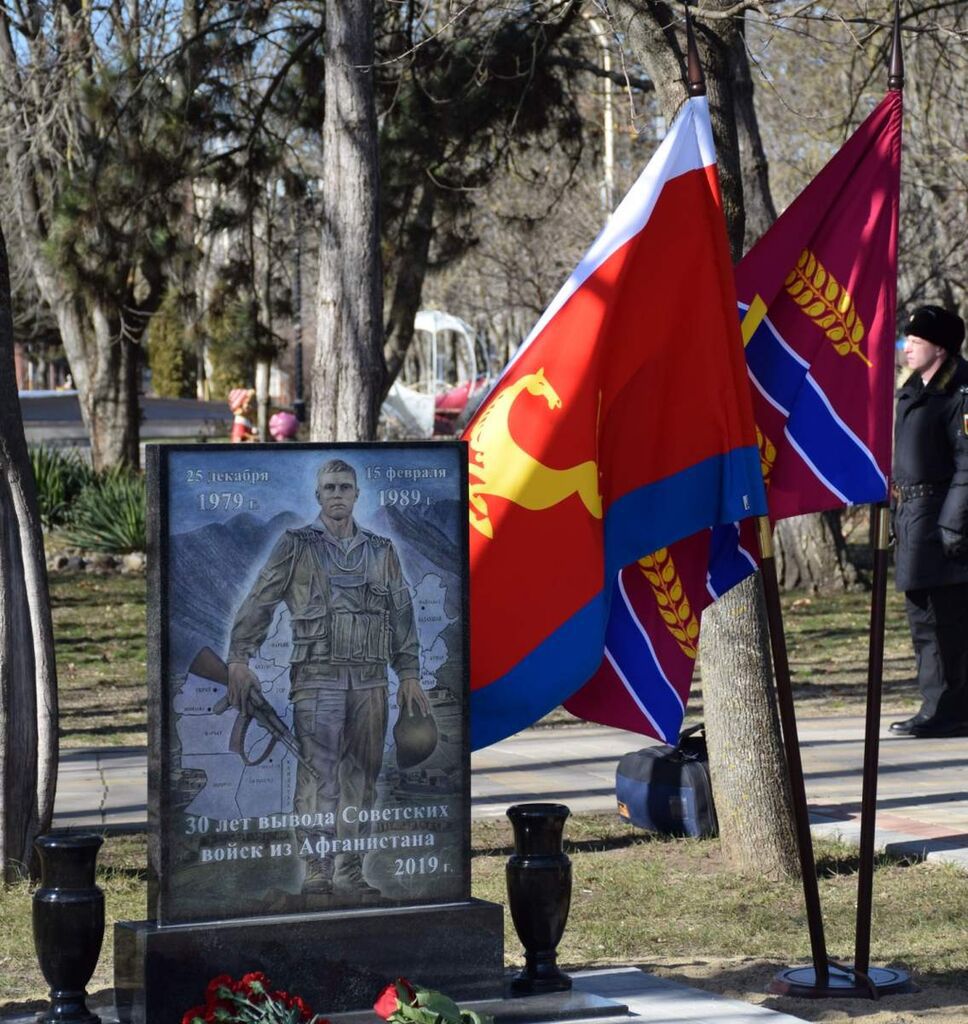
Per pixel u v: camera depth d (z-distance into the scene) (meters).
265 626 5.16
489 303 48.16
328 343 13.88
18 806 7.53
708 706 7.64
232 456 5.14
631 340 5.63
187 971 4.97
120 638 18.12
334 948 5.14
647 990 5.61
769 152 28.20
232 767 5.11
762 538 5.57
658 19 7.70
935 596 10.47
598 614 5.50
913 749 10.91
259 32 19.94
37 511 7.64
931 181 24.41
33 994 5.74
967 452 9.91
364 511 5.28
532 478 5.54
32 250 26.58
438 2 14.51
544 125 19.19
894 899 7.06
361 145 13.67
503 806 9.30
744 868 7.55
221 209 21.70
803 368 5.96
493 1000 5.30
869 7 13.70
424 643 5.32
